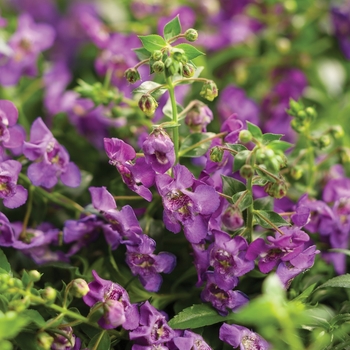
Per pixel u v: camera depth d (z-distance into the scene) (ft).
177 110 1.73
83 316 1.65
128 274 1.75
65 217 1.86
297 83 2.17
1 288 1.57
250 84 2.21
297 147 1.97
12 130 1.70
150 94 1.64
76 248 1.76
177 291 1.75
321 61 2.23
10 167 1.67
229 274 1.62
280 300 1.49
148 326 1.62
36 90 2.09
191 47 1.64
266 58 2.20
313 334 1.66
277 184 1.60
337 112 2.14
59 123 2.04
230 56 2.18
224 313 1.66
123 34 2.12
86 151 2.00
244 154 1.60
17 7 2.42
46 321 1.64
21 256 1.77
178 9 2.13
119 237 1.70
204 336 1.69
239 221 1.61
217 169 1.67
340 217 1.78
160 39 1.64
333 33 2.20
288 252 1.62
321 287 1.67
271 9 2.22
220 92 2.11
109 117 1.90
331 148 2.02
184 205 1.62
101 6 2.30
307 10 2.23
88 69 2.24
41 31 2.06
